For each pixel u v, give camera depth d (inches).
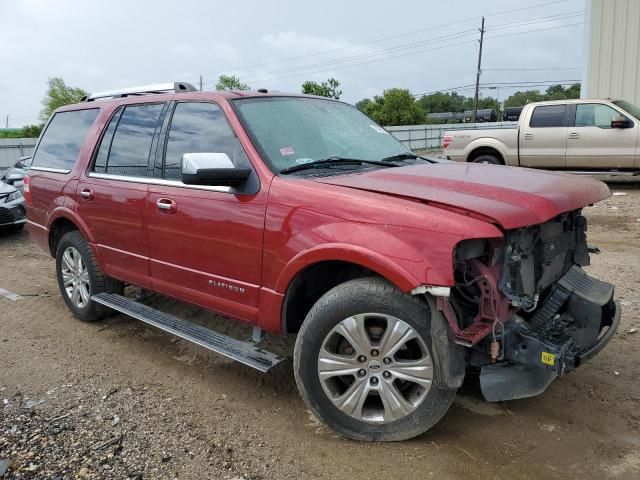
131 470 116.2
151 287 169.8
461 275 116.2
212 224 142.7
